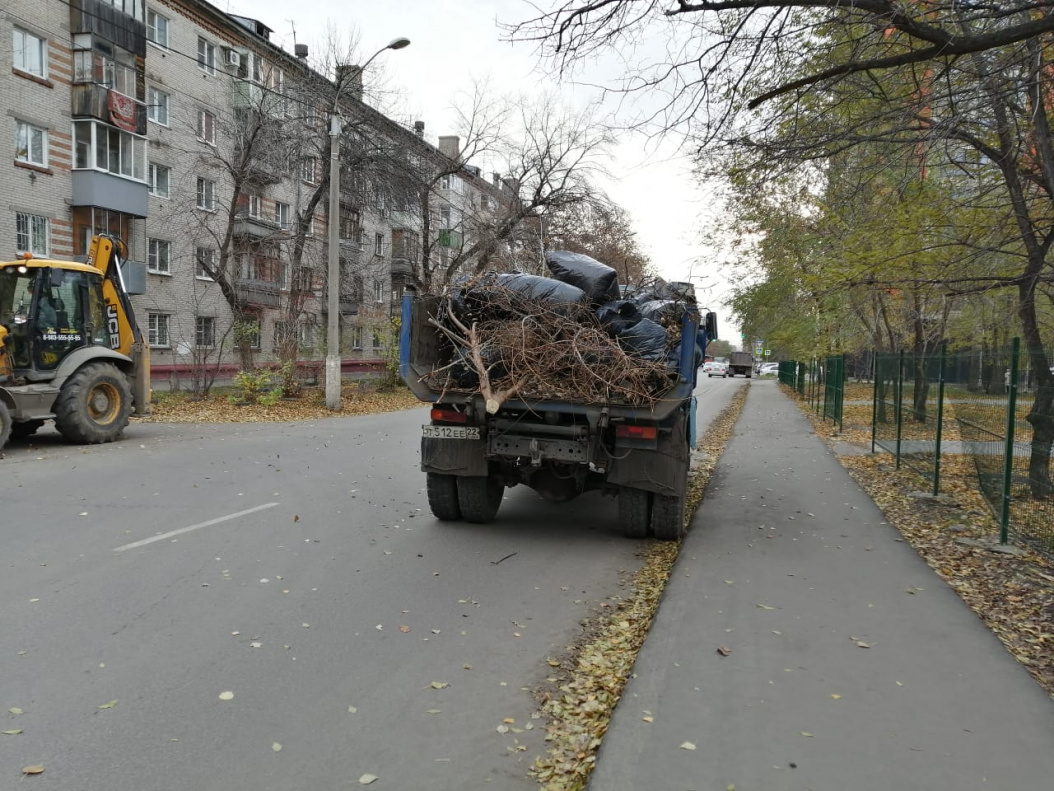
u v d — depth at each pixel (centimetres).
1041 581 566
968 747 329
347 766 320
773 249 2036
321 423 1827
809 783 302
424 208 3014
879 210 1027
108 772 311
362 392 2753
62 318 1241
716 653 432
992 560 627
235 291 2392
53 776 307
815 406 2495
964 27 595
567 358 689
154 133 2906
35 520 735
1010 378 663
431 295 757
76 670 406
